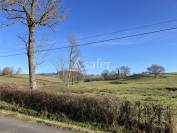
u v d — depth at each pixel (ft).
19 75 401.90
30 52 108.99
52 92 76.43
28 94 81.20
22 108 78.89
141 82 306.96
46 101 74.54
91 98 64.39
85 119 63.67
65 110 69.21
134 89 182.39
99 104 61.98
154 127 52.26
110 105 59.93
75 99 67.51
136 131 54.19
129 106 56.90
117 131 55.62
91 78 403.54
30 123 58.70
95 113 62.28
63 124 59.11
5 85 103.04
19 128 53.47
